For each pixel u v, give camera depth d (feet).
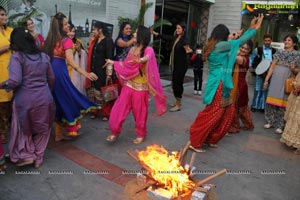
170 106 22.02
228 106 13.93
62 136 14.28
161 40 34.27
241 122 19.52
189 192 8.25
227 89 13.37
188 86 29.63
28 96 10.83
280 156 14.35
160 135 15.97
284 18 34.99
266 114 18.74
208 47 13.26
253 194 10.78
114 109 13.98
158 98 14.24
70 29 17.10
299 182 11.95
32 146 11.54
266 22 35.73
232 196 10.53
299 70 15.70
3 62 12.84
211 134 14.30
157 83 14.06
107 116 17.43
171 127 17.39
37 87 10.99
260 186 11.39
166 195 7.91
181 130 16.97
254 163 13.39
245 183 11.53
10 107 12.67
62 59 13.17
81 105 13.64
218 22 38.65
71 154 12.96
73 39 17.33
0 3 18.01
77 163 12.22
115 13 25.52
